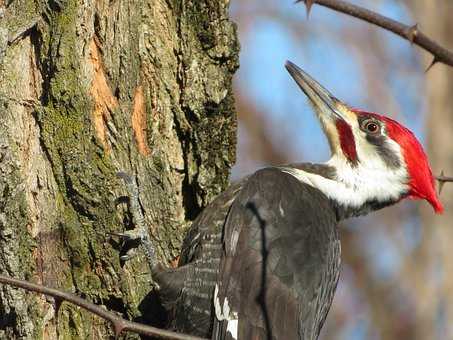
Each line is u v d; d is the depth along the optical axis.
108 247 10.87
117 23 11.06
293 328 11.15
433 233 21.98
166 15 11.42
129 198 10.95
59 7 10.75
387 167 12.56
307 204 11.70
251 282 11.11
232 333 10.98
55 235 10.72
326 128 12.73
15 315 10.58
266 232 11.28
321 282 11.51
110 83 11.02
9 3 10.75
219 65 11.63
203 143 11.60
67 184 10.75
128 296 11.01
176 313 11.28
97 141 10.84
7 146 10.56
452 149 21.62
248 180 11.71
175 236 11.51
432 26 22.05
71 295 8.86
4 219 10.51
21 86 10.73
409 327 21.69
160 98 11.39
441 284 21.80
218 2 11.58
